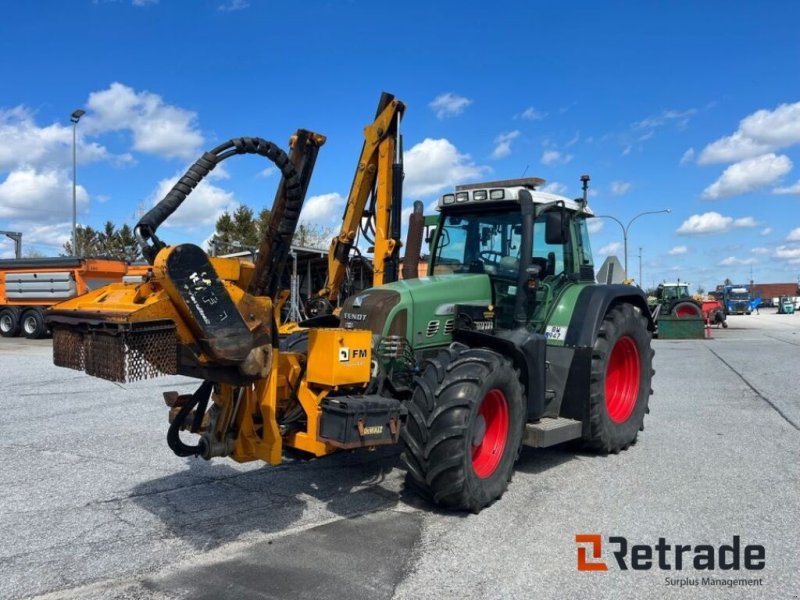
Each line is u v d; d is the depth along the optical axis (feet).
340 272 21.26
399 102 20.49
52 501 15.21
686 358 49.03
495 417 15.33
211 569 11.51
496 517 14.12
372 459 19.03
